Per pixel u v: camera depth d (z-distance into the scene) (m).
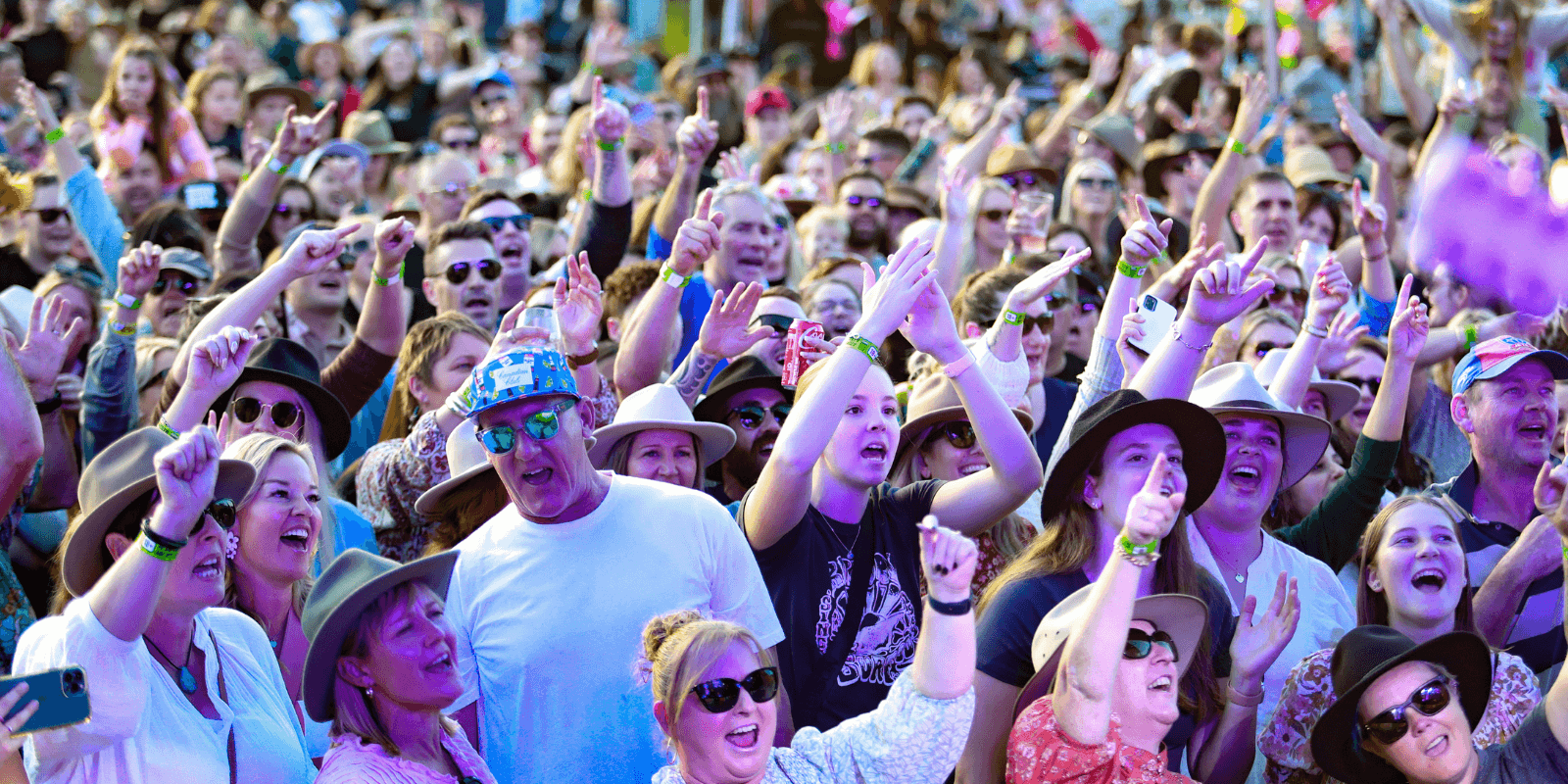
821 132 19.73
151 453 6.80
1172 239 16.77
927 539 6.38
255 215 14.09
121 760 6.43
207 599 6.72
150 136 19.08
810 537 8.33
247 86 23.31
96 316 12.22
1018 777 6.99
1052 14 31.92
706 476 10.74
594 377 9.90
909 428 9.74
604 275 12.85
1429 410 12.06
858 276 13.34
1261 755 8.50
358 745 6.58
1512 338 10.23
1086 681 6.80
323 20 30.44
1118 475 7.96
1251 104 15.55
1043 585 7.90
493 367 7.31
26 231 15.41
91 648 6.23
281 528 7.85
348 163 18.06
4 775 5.84
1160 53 26.19
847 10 31.05
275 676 7.46
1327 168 18.02
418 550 9.89
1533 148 15.81
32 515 10.05
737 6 32.38
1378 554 8.81
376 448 10.13
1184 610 7.32
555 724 7.31
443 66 28.53
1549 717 7.16
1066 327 12.88
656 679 6.54
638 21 33.47
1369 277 12.48
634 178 18.34
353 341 11.49
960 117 23.69
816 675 8.19
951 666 6.40
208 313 10.35
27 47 25.23
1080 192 16.59
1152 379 9.04
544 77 29.61
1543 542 9.12
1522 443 9.95
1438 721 7.10
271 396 9.59
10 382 7.89
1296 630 8.55
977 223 16.16
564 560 7.46
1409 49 22.59
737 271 13.23
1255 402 9.27
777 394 10.30
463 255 13.48
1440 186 15.87
